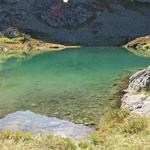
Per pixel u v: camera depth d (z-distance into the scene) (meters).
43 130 36.09
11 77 86.38
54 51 161.12
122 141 24.80
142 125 30.02
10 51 151.50
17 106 56.81
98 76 85.38
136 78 67.44
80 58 130.75
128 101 55.94
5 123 38.59
